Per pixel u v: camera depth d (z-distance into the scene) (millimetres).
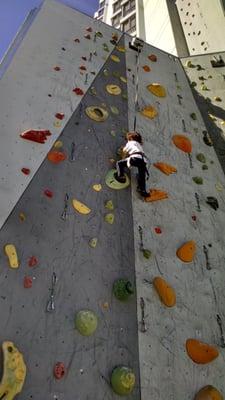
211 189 6402
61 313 3705
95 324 3748
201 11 12531
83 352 3541
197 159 6840
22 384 3074
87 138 5801
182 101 8188
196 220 5668
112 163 5695
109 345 3711
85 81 6871
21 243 4047
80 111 6164
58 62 6922
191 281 4789
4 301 3518
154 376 3703
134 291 4289
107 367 3549
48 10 8156
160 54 9383
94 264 4309
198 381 3873
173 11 14070
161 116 7312
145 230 5055
